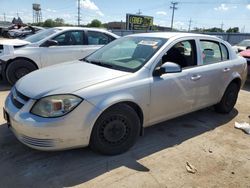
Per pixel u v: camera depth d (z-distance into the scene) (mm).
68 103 2713
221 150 3504
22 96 2930
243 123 4477
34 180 2693
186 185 2738
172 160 3188
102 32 7273
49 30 6953
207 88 4137
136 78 3188
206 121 4516
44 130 2664
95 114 2824
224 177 2908
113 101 2912
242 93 6680
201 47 4133
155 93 3342
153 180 2781
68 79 3020
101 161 3066
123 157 3182
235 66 4668
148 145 3531
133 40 4012
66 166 2943
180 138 3803
